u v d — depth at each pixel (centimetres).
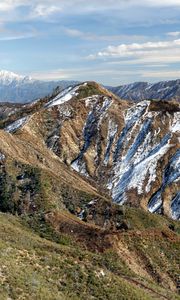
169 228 8319
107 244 5678
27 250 3406
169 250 5888
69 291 2969
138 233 6022
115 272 4341
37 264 3177
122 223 7719
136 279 4425
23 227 6425
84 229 6306
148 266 5481
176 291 5212
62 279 3112
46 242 4444
